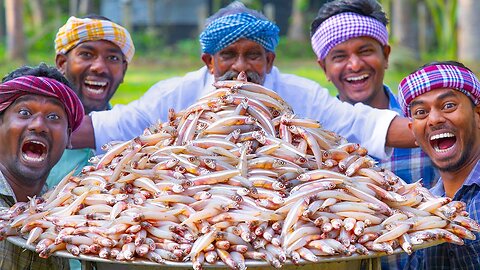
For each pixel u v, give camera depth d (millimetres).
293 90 4020
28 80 3078
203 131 2924
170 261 2488
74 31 4184
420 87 3230
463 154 3246
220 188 2695
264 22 3701
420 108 3266
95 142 3752
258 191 2691
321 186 2693
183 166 2787
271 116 3055
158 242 2566
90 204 2775
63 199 2863
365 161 2916
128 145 3000
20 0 18172
